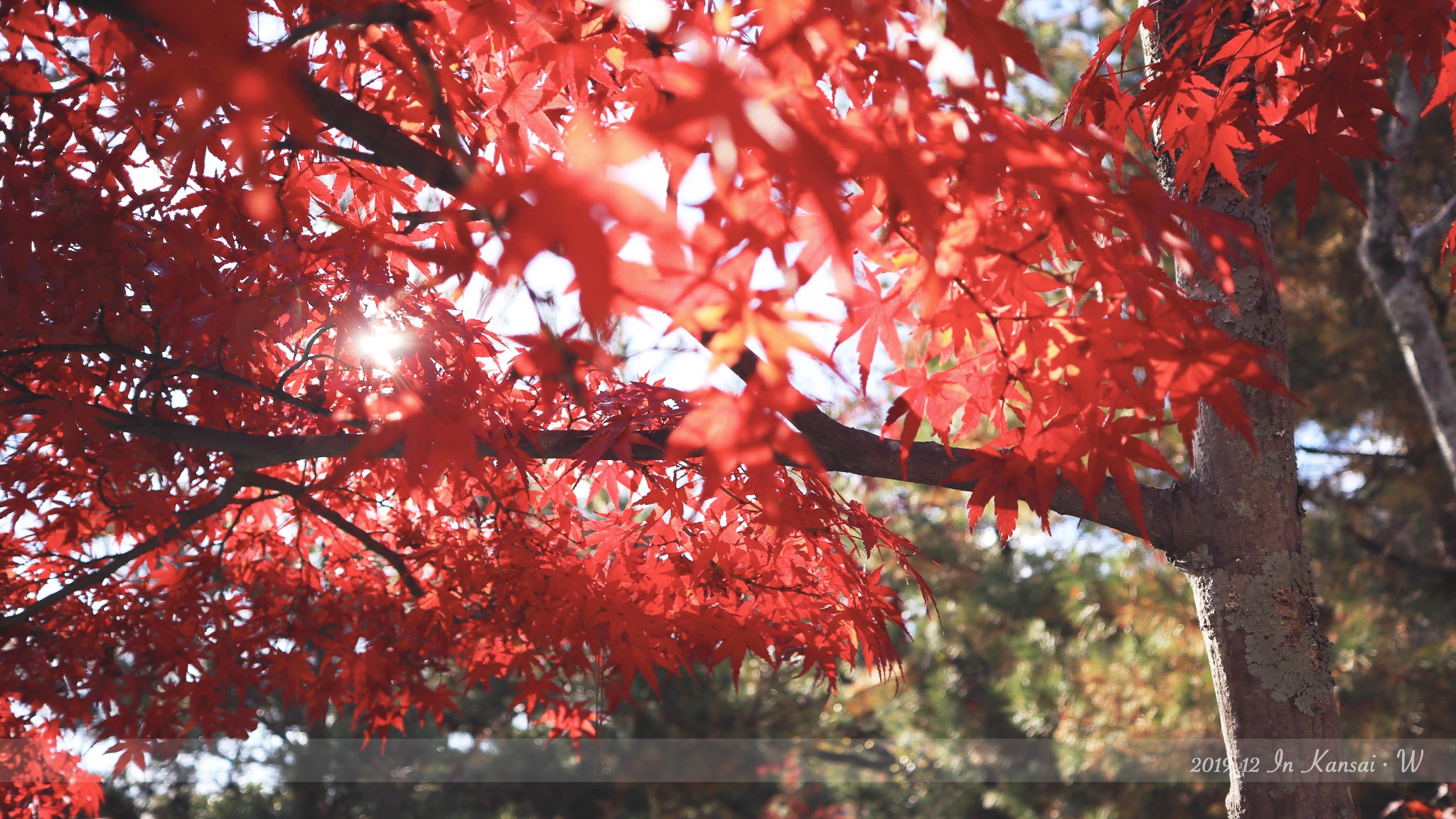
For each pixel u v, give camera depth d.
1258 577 2.70
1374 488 9.05
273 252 2.68
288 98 1.15
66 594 3.22
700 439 1.56
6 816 4.19
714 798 10.63
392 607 4.00
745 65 1.31
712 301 1.38
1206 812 8.41
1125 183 2.12
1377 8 2.22
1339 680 7.09
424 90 2.34
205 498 3.62
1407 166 7.79
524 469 2.71
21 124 2.44
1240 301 2.80
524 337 1.58
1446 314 8.19
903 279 1.96
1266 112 2.69
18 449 3.16
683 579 3.03
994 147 1.52
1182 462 7.12
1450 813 6.00
